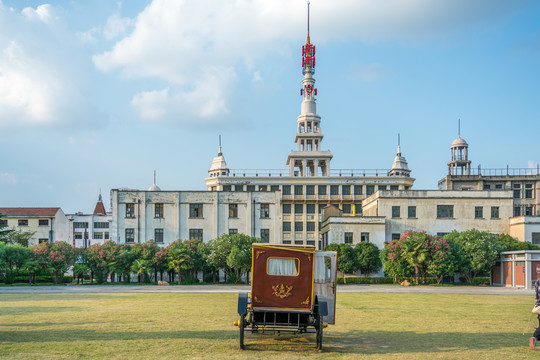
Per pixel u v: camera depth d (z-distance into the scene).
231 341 13.94
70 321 18.55
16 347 12.78
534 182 96.56
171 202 76.94
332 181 97.62
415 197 67.25
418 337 14.97
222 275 70.00
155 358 11.42
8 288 47.81
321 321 12.72
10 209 92.12
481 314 22.08
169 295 36.03
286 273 13.73
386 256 57.94
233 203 77.31
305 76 110.88
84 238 117.25
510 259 53.25
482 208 67.06
